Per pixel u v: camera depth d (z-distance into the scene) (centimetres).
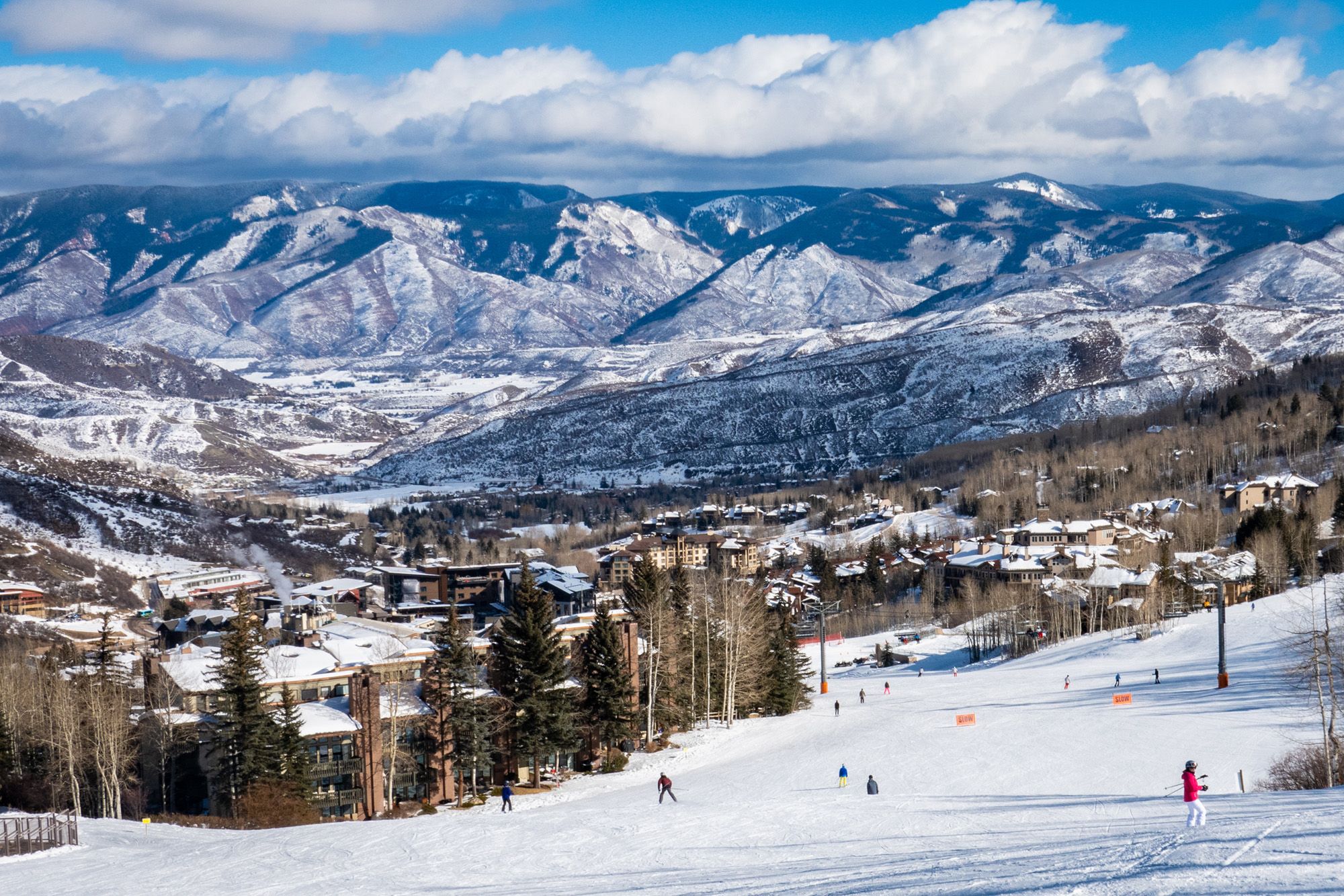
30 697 12144
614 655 13562
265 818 10531
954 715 14362
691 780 11881
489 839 7456
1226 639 17412
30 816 8850
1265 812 5847
